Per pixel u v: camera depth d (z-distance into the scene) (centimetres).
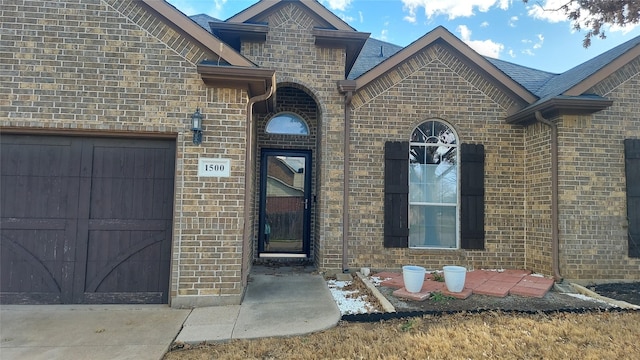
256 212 814
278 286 589
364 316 447
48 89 484
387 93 720
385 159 707
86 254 499
